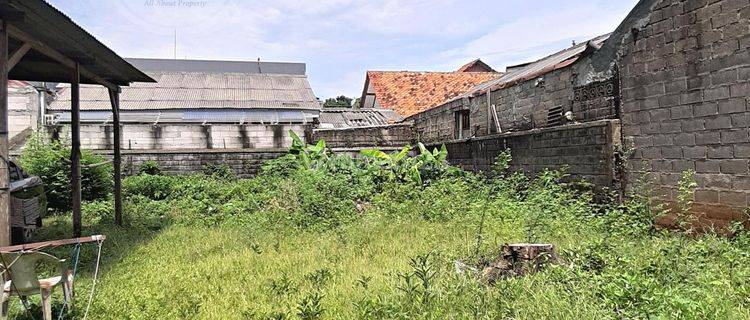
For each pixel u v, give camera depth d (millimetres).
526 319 3357
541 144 9383
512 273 4516
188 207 10195
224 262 5688
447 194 9523
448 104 14672
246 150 14977
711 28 6199
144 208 10266
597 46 8328
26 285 3662
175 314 3998
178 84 21438
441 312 3514
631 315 3246
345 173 12562
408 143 16781
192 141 15383
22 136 14484
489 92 12430
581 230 6363
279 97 21406
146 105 19250
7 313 3633
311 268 5219
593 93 8531
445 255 5195
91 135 14359
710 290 3775
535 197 7980
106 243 6848
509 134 10414
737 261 4598
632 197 7113
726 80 6023
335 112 21828
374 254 5801
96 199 11156
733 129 5953
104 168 11641
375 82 24734
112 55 6598
